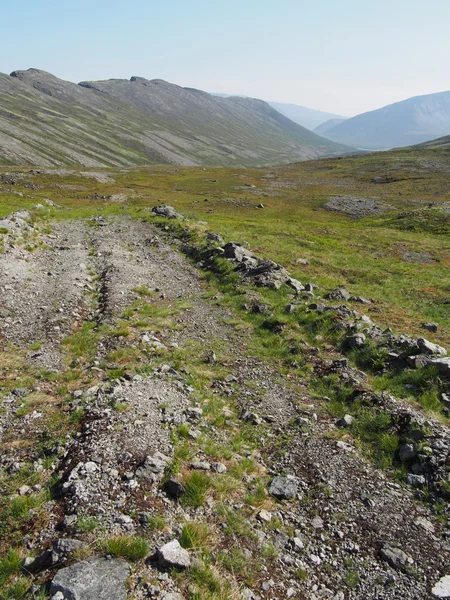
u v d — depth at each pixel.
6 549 6.01
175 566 5.66
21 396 10.77
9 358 12.98
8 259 23.45
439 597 5.86
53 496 7.11
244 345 15.45
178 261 28.41
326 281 26.89
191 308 19.39
